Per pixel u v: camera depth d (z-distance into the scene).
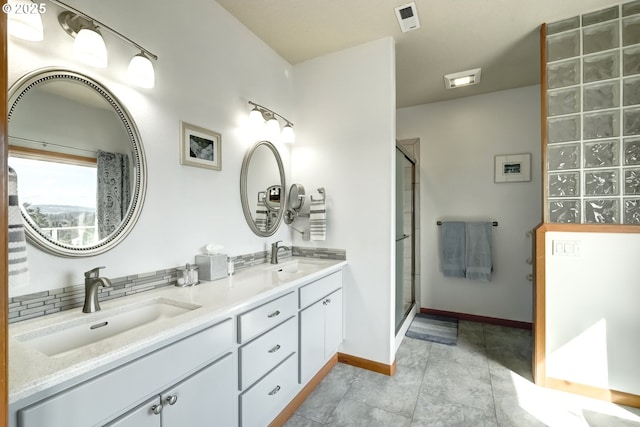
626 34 1.80
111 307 1.21
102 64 1.18
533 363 2.12
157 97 1.49
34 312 1.07
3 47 0.52
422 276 3.55
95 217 1.24
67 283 1.17
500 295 3.20
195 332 1.11
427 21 2.01
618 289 1.81
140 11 1.42
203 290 1.47
